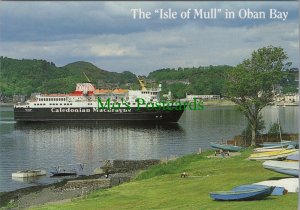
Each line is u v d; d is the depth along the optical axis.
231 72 102.00
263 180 51.66
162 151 122.25
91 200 53.12
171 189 53.72
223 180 54.72
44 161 106.25
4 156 114.44
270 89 100.88
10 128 197.12
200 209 40.75
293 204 38.72
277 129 105.69
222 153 86.38
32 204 60.84
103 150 127.25
